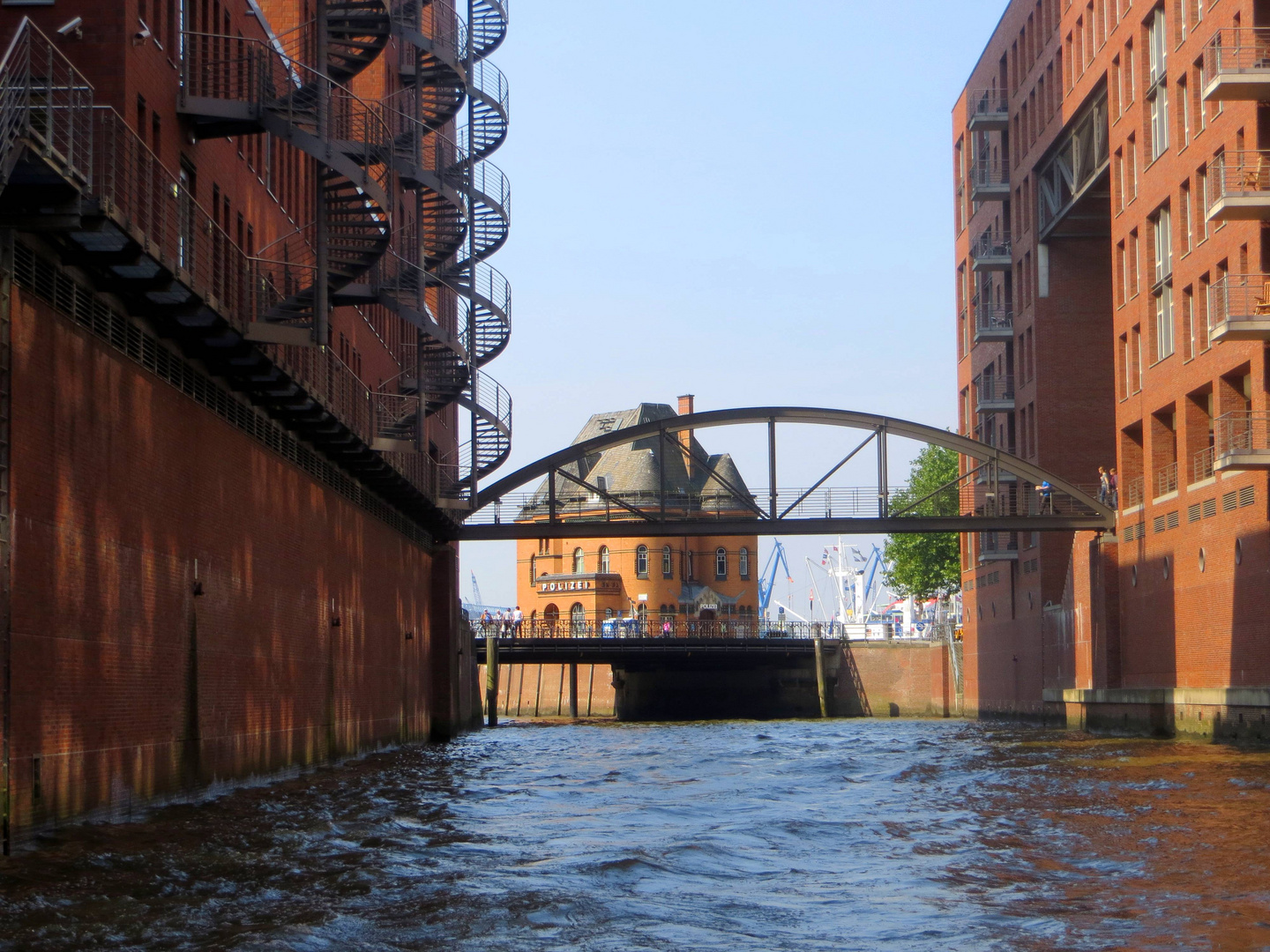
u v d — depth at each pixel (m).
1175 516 43.75
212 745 26.02
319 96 27.67
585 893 15.03
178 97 25.92
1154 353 46.09
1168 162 43.91
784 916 13.84
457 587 54.09
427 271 39.41
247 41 26.86
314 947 12.34
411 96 44.34
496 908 14.15
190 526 25.17
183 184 25.92
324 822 21.44
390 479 39.72
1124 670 48.78
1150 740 42.31
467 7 42.59
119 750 21.58
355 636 38.41
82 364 20.55
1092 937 12.60
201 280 26.28
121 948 12.18
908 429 52.19
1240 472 38.69
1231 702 38.50
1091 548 50.72
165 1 25.23
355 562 38.62
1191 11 42.16
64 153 21.16
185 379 25.17
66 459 19.88
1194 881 15.30
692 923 13.52
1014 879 15.73
